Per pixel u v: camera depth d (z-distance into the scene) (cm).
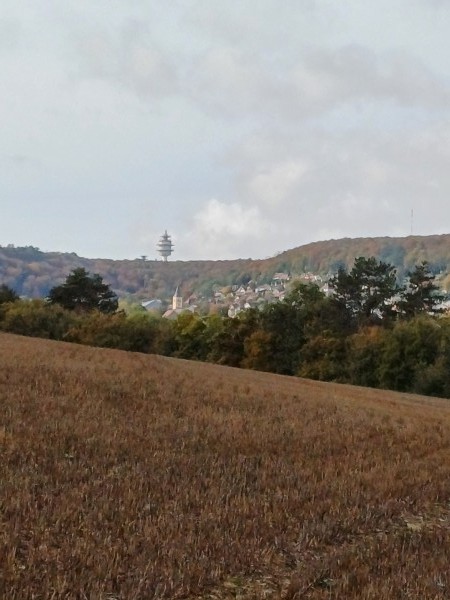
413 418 3297
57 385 2728
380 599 888
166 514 1151
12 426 1756
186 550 1005
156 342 11075
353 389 5525
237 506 1266
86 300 12988
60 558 916
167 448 1742
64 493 1209
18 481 1244
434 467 1934
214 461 1659
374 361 9038
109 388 2820
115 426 1964
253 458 1777
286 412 2842
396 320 10781
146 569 909
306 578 956
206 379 3984
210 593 914
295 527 1196
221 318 11269
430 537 1229
